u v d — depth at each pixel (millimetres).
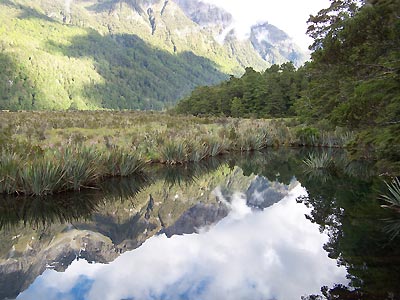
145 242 6969
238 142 21797
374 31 7938
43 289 4785
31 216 8383
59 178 9516
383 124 8742
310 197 10547
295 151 22500
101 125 23578
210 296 4473
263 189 12531
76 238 7078
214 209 9820
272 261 5699
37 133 16844
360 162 16016
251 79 55375
